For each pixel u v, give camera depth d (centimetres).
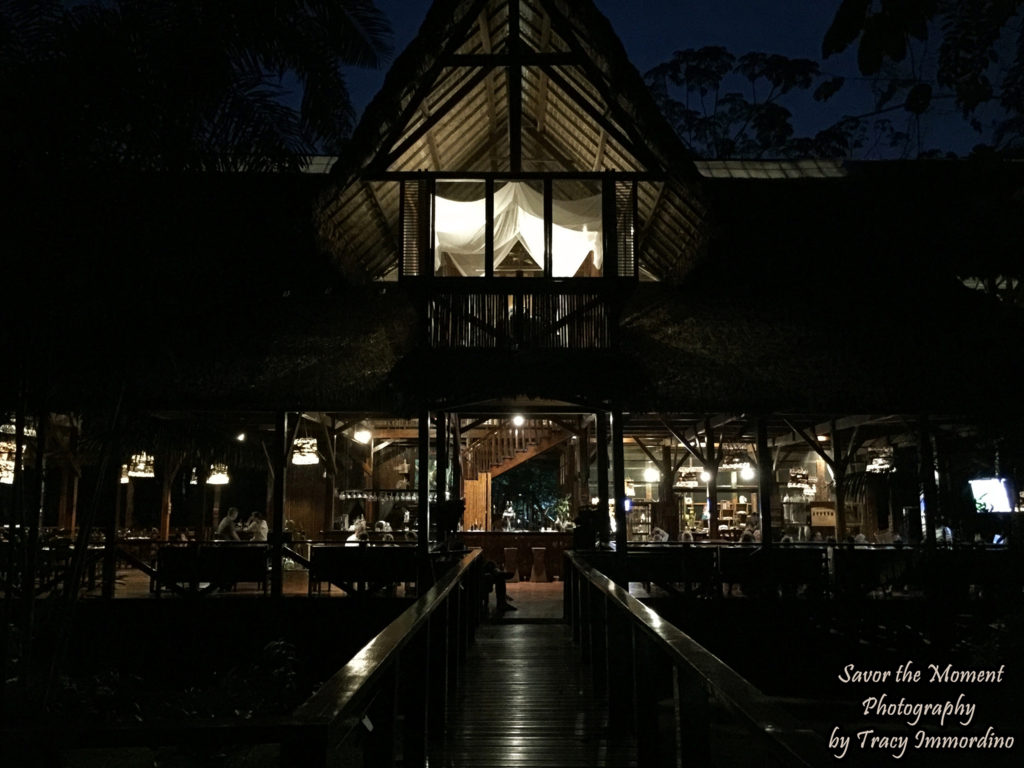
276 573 1330
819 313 1540
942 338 1438
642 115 1355
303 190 1272
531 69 1484
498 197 1520
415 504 2230
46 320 620
